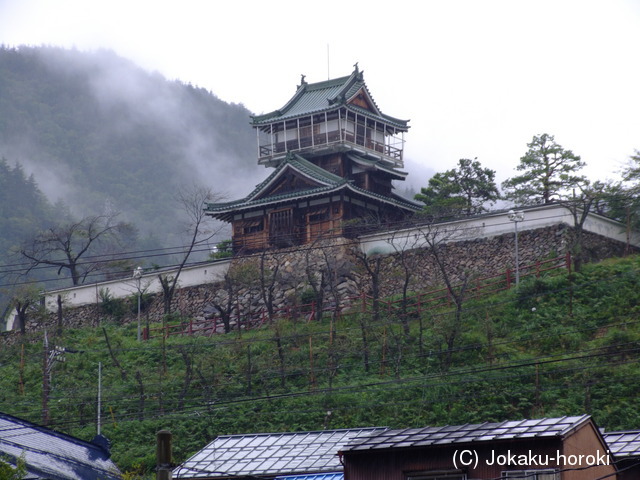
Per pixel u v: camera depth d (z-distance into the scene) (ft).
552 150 234.79
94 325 232.73
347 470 81.30
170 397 173.17
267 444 108.06
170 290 226.58
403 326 182.60
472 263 203.21
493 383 157.99
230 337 202.69
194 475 101.65
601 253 199.82
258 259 227.20
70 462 100.22
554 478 73.97
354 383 167.73
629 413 142.82
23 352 209.26
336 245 211.82
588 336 169.07
